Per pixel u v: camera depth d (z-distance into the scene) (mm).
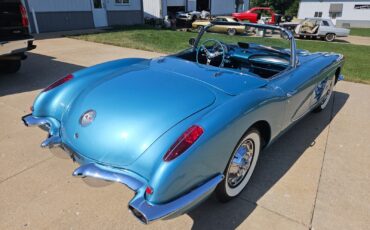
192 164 1685
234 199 2316
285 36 3043
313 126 3713
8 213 2104
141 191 1686
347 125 3766
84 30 13359
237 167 2191
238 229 2025
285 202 2297
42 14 12148
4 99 4285
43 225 2008
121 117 1949
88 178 1937
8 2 4949
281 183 2529
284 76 2803
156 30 15016
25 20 5270
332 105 4504
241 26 3205
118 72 2627
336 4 35875
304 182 2551
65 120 2266
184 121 1870
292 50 3033
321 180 2584
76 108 2195
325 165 2824
